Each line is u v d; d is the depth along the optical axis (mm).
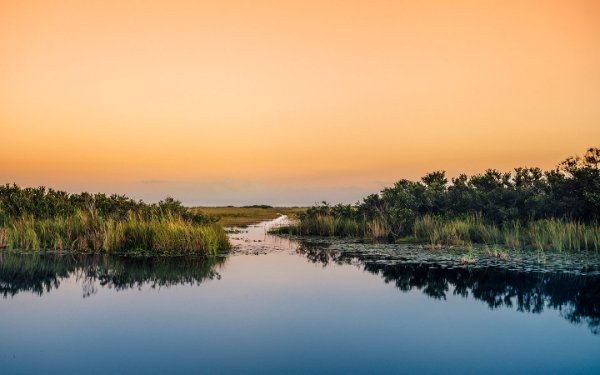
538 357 8203
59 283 14531
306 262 18906
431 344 8867
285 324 10109
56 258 19656
